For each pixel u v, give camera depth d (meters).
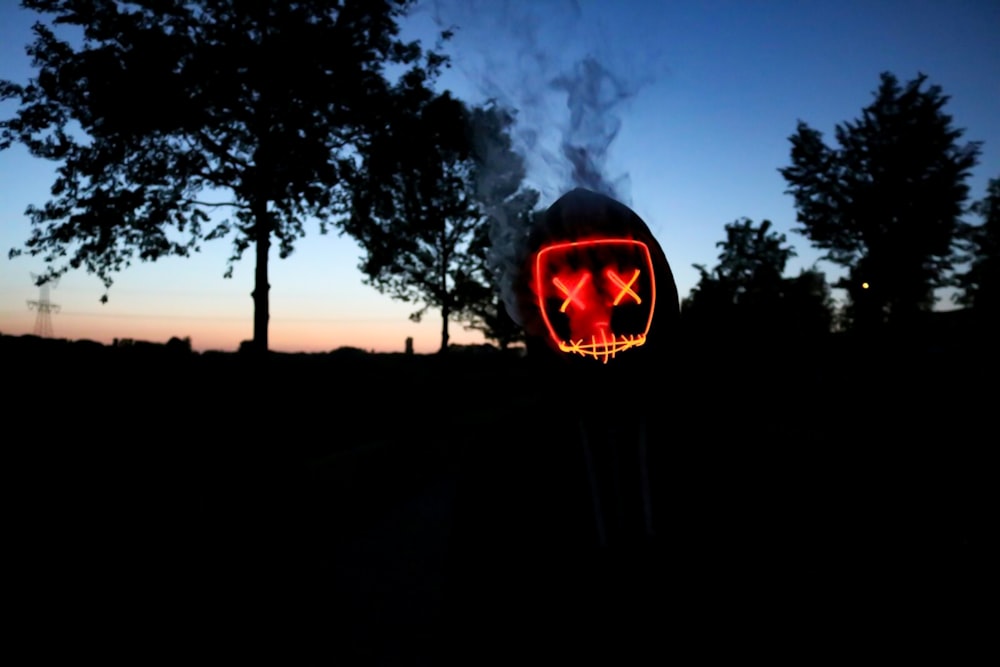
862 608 1.96
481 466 1.35
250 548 4.97
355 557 5.39
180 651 3.48
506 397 25.06
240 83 9.45
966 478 5.67
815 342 15.72
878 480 4.93
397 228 12.74
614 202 1.31
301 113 9.74
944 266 13.92
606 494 1.26
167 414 10.43
